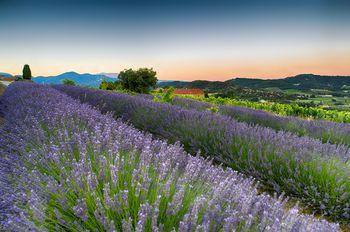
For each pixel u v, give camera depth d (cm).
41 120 448
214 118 762
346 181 439
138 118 880
